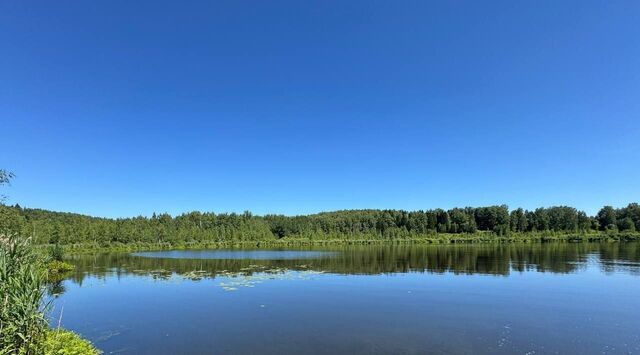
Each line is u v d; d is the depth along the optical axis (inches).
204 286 1454.2
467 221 6230.3
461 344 740.0
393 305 1082.7
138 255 3395.7
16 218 1230.9
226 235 5718.5
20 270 550.6
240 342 759.1
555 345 730.2
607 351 698.8
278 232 6525.6
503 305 1069.8
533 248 3646.7
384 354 690.2
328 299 1176.2
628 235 4827.8
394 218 6840.6
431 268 1983.3
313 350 711.7
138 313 1011.3
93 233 4480.8
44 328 580.1
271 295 1250.6
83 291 1365.7
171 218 6761.8
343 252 3585.1
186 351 708.0
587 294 1219.9
